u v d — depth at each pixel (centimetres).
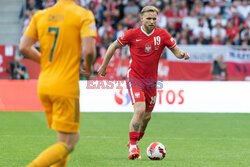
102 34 5528
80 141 2594
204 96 4178
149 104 2116
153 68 2059
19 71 4262
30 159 1992
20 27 5900
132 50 2053
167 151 2267
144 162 1934
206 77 4197
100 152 2216
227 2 5800
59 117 1318
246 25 5662
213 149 2347
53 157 1277
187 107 4178
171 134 2942
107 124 3422
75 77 1327
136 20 5603
